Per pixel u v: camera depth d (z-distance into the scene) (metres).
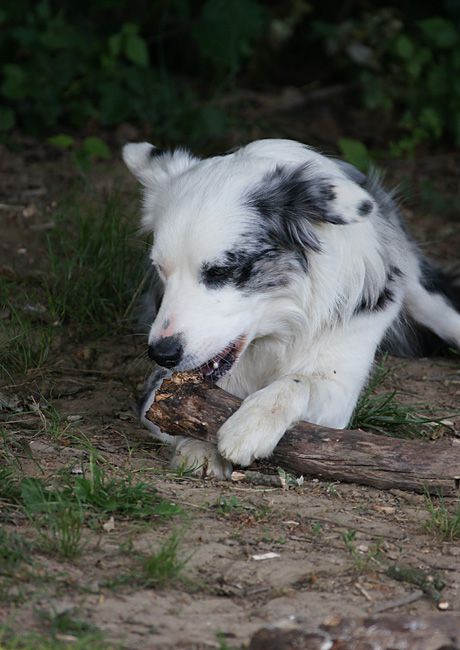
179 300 8.20
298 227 8.48
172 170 9.19
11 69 16.53
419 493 7.81
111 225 12.33
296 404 8.04
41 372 10.01
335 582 6.49
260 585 6.38
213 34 16.83
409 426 9.31
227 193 8.36
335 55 19.20
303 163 8.70
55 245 12.93
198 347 8.04
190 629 5.82
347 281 8.81
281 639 5.57
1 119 16.52
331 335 8.90
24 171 15.62
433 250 13.87
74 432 8.74
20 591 5.99
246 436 7.71
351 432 7.96
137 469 8.00
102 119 16.62
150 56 19.11
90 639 5.54
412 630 5.63
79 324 10.98
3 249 12.92
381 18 18.64
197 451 8.09
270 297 8.55
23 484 7.18
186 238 8.22
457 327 10.91
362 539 7.08
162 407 7.94
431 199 15.29
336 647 5.54
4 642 5.44
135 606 6.02
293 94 18.70
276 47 19.61
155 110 16.86
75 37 16.67
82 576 6.30
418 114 17.69
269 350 8.99
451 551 7.01
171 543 6.54
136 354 10.59
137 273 11.54
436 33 16.97
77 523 6.79
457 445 9.00
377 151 17.06
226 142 16.81
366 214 8.42
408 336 11.04
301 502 7.58
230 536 6.97
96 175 15.41
